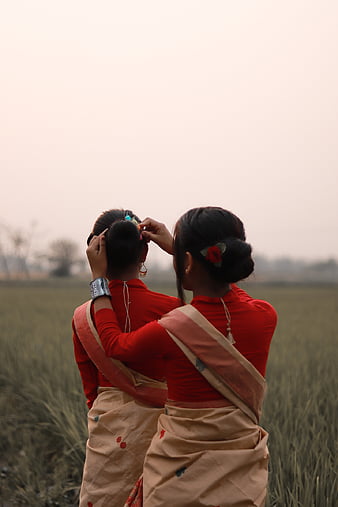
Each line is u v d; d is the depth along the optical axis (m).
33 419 5.40
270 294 34.28
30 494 3.72
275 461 3.48
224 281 1.81
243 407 1.79
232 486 1.72
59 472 4.14
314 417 4.39
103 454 2.07
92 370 2.23
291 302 24.38
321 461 3.31
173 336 1.78
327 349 8.09
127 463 2.05
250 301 1.98
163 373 2.10
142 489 1.92
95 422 2.12
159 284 49.75
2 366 7.18
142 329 1.83
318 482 3.08
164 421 1.85
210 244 1.78
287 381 5.53
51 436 4.93
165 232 2.24
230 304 1.85
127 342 1.85
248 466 1.76
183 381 1.80
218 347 1.77
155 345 1.79
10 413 5.75
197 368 1.76
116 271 2.16
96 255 2.04
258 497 1.75
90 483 2.10
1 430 5.07
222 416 1.76
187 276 1.88
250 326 1.84
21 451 4.64
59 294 30.14
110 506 2.05
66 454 4.19
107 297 2.02
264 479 1.80
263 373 1.90
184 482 1.72
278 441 3.72
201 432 1.75
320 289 48.38
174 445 1.77
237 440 1.76
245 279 1.80
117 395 2.11
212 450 1.74
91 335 2.08
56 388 5.72
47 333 9.98
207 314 1.82
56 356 7.06
